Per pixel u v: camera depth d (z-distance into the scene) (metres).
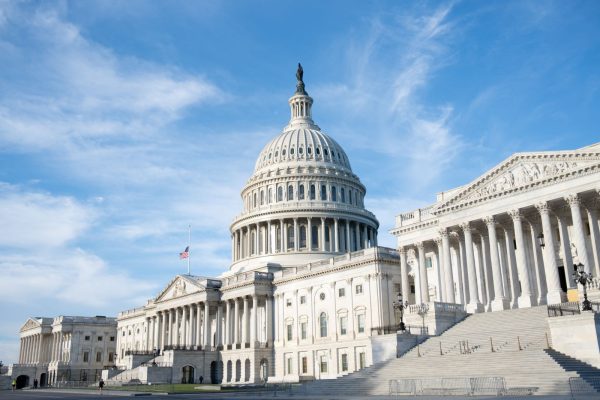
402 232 86.44
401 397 46.88
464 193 75.44
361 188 156.88
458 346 59.94
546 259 67.44
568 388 41.38
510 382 45.66
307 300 108.75
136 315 167.62
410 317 72.00
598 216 68.62
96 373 164.88
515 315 62.88
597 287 59.16
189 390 83.19
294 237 140.25
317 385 62.91
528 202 68.31
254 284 116.25
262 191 149.62
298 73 174.88
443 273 77.25
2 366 191.50
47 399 67.69
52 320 193.50
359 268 98.69
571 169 64.25
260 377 112.00
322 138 157.88
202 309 131.25
